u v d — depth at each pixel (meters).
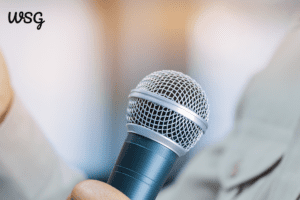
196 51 2.35
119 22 2.37
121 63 2.40
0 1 1.83
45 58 2.03
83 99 2.21
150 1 2.40
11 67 1.88
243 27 2.12
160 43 2.42
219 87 2.16
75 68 2.20
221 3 2.19
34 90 1.98
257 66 2.04
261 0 1.96
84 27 2.22
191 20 2.34
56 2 2.05
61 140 2.11
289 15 1.78
